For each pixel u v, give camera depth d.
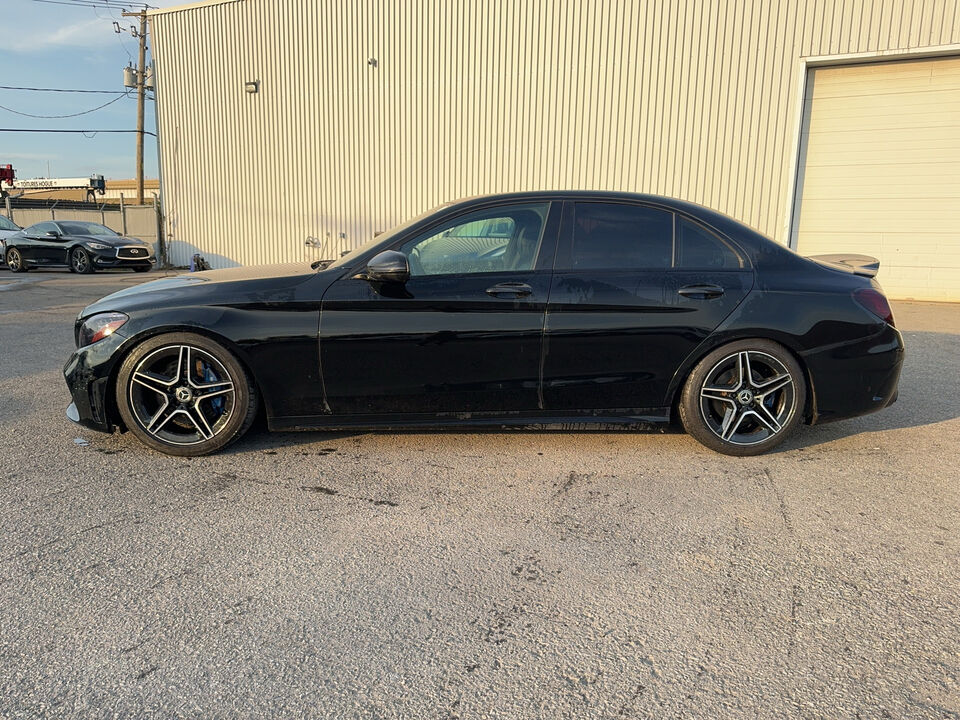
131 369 3.32
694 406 3.43
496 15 12.49
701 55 11.25
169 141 16.19
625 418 3.49
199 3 15.19
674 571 2.36
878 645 1.94
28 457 3.41
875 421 4.17
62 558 2.41
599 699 1.72
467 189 13.33
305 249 15.16
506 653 1.91
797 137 10.88
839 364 3.40
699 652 1.91
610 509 2.86
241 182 15.56
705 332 3.35
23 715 1.65
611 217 3.47
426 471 3.28
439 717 1.66
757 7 10.80
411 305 3.31
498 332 3.32
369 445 3.64
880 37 10.16
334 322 3.31
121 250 15.65
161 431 3.40
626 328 3.34
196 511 2.81
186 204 16.33
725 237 3.48
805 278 3.44
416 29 13.18
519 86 12.54
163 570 2.34
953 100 10.09
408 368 3.35
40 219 24.50
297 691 1.75
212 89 15.46
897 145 10.50
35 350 6.26
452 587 2.25
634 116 11.83
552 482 3.15
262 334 3.29
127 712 1.67
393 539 2.58
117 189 42.38
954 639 1.97
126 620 2.05
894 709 1.69
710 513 2.82
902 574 2.34
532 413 3.47
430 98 13.32
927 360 6.00
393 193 14.03
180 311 3.29
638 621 2.06
